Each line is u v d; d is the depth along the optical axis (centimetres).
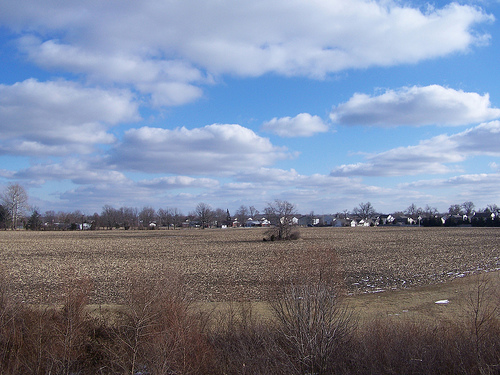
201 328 1018
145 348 913
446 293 1698
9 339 977
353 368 870
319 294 906
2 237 8731
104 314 1144
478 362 830
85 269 3064
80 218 17975
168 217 17675
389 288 1961
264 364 866
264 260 3531
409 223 18425
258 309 1402
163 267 3078
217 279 2397
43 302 1645
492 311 1109
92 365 971
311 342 861
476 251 3962
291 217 6638
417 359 860
